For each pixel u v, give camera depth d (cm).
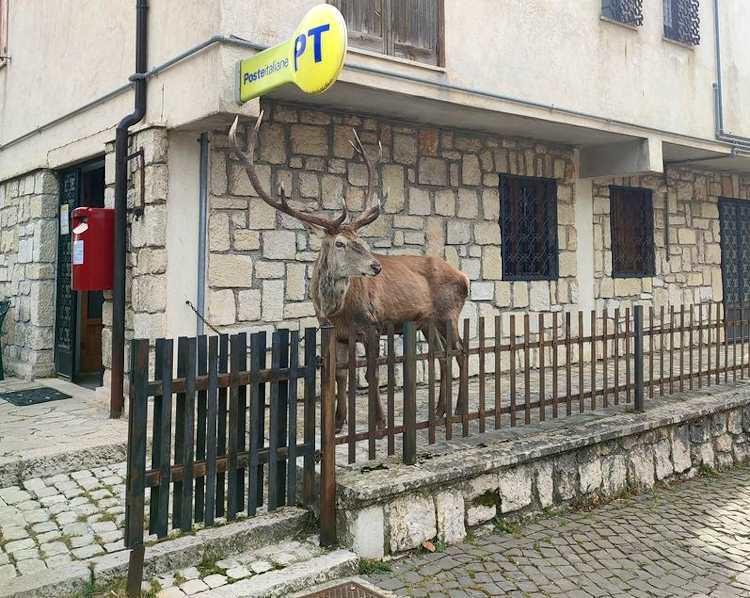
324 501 354
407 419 395
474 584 336
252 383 349
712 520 438
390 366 397
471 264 732
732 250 1072
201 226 552
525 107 658
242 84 481
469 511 398
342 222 427
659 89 791
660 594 333
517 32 655
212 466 337
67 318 718
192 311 548
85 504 399
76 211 571
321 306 429
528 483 429
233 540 343
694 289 998
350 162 638
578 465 459
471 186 733
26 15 795
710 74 858
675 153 879
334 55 394
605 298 870
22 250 786
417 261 505
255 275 574
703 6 854
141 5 557
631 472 494
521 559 368
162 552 323
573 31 705
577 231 839
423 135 694
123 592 307
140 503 307
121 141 554
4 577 307
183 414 325
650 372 568
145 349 308
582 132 741
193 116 502
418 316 485
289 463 372
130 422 304
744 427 601
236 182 564
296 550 351
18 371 768
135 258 559
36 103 762
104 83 624
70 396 638
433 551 375
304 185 607
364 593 320
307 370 368
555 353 494
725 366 647
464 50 612
